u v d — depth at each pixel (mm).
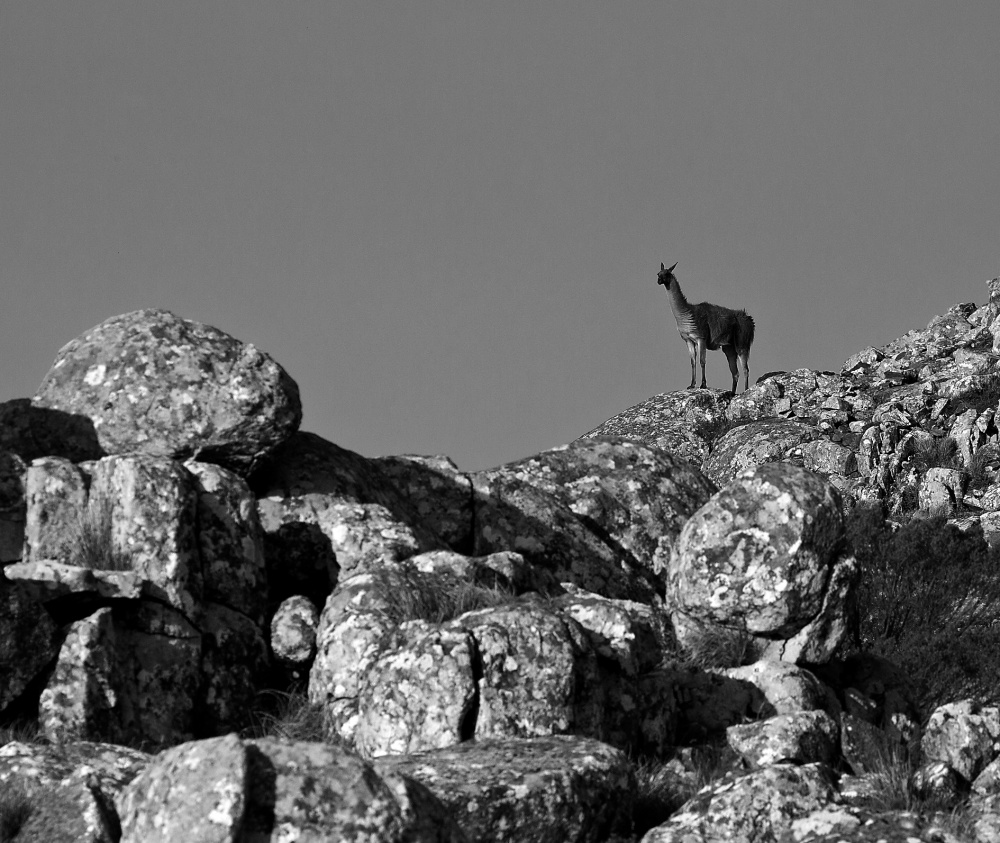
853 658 49781
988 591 85875
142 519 42969
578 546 59188
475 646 40000
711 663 46531
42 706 39125
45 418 50094
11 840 31688
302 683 44875
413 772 35312
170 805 27422
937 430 138875
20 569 40594
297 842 27172
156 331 51438
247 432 49469
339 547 49312
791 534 46031
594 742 38062
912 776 38969
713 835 34781
